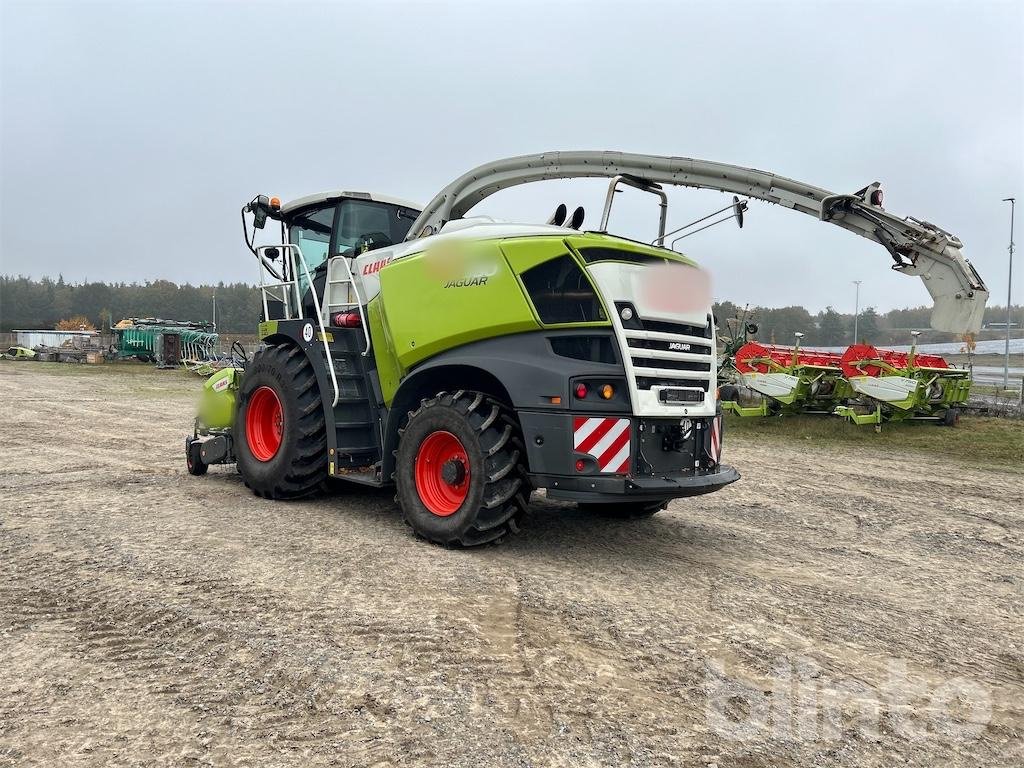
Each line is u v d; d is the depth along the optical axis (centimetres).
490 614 334
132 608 330
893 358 1302
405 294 493
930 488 742
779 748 232
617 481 400
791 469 846
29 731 229
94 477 654
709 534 521
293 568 394
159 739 225
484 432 430
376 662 280
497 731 233
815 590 398
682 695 264
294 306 661
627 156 541
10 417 1176
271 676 267
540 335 428
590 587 380
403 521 518
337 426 529
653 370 419
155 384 2159
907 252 497
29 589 354
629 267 423
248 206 665
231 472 711
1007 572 454
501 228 468
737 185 517
